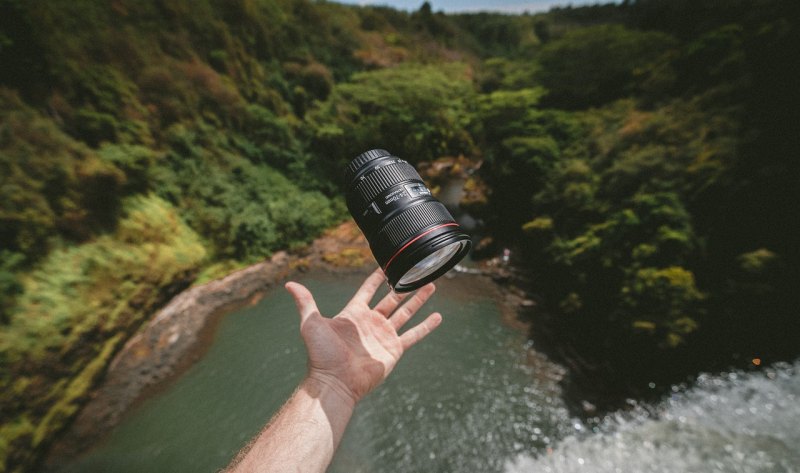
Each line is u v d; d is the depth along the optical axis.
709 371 7.75
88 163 9.29
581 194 11.20
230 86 16.25
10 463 5.94
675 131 10.41
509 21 74.00
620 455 6.69
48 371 6.73
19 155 8.02
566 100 19.47
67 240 8.24
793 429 6.67
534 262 12.09
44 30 9.80
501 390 8.05
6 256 7.10
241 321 10.12
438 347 9.19
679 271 7.84
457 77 31.31
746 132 8.89
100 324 7.83
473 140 27.14
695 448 6.62
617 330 8.34
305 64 21.84
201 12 16.34
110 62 11.95
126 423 7.30
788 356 7.61
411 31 46.78
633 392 7.72
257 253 12.59
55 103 9.73
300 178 16.36
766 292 7.43
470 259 13.09
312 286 11.62
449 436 7.18
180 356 8.83
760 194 7.99
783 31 9.50
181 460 6.72
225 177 13.63
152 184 11.22
